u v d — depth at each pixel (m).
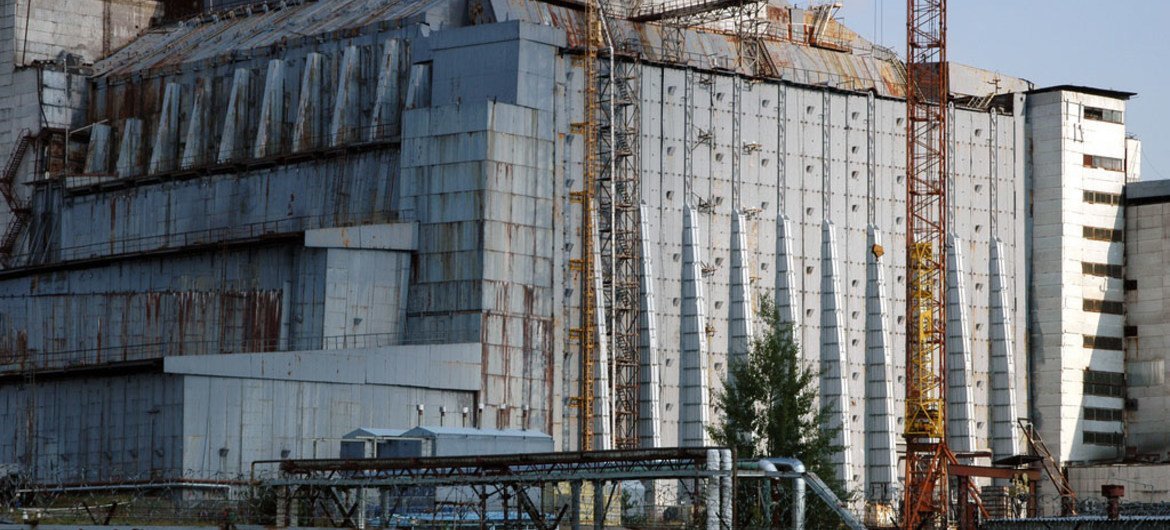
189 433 197.62
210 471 197.00
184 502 176.00
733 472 140.50
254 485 158.62
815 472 185.62
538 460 146.50
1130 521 160.12
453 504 160.62
